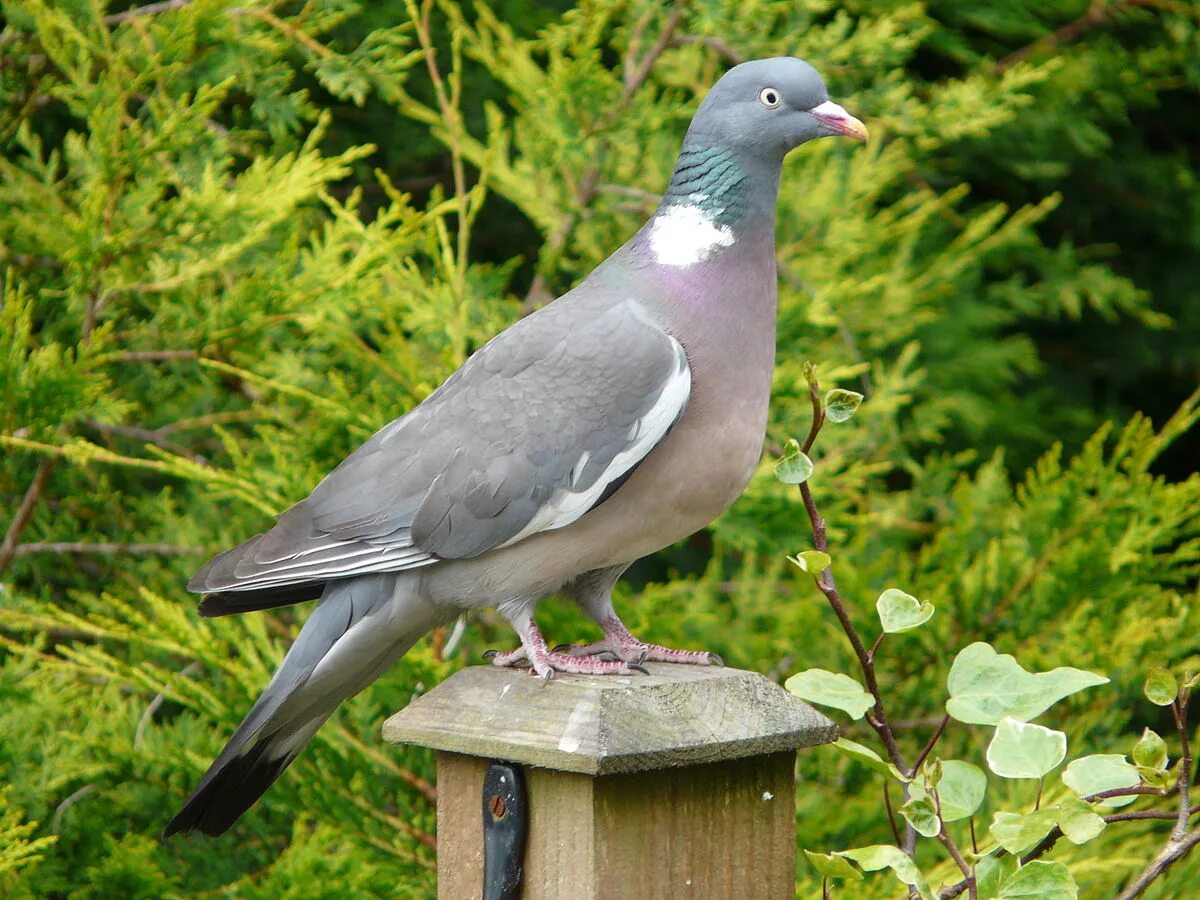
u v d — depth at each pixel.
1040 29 13.14
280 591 6.38
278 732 6.15
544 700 4.68
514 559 5.98
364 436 8.43
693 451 5.91
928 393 13.31
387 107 12.20
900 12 10.70
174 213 8.40
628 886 4.61
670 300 6.00
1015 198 14.95
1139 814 4.75
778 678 10.18
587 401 5.89
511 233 13.04
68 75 8.85
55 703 8.72
